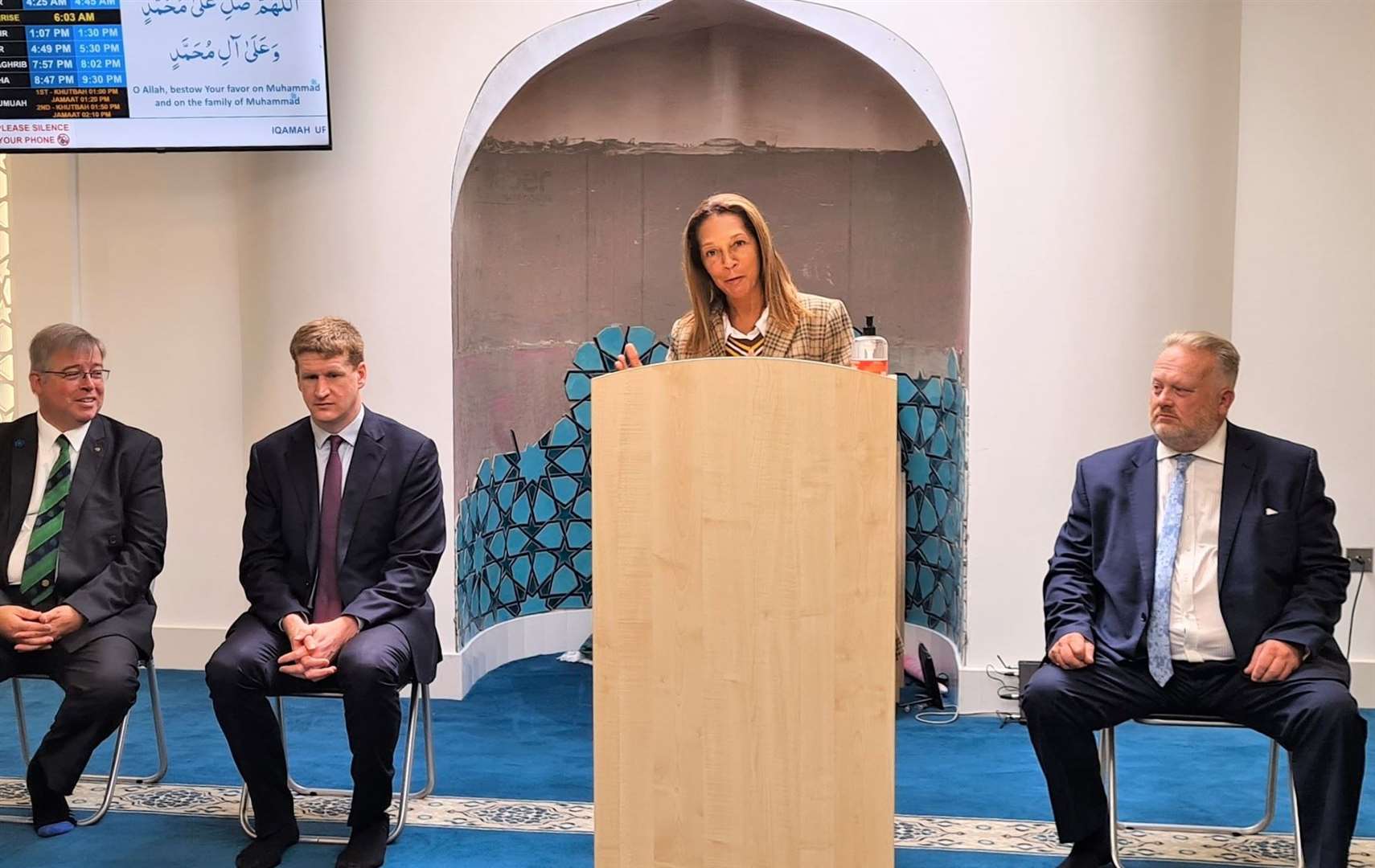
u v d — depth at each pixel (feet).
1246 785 11.82
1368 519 14.25
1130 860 9.95
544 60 15.48
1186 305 14.19
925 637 16.08
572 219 17.04
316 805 11.27
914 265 15.92
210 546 16.02
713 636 7.26
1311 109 13.98
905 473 16.33
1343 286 14.10
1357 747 8.59
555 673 16.56
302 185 15.15
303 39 14.29
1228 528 9.53
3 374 16.24
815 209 16.55
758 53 16.51
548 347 17.26
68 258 15.78
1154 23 14.02
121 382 15.94
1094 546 10.02
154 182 15.70
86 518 11.10
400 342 15.10
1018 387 14.33
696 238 11.61
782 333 11.77
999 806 11.27
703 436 7.20
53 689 15.10
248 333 15.49
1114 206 14.16
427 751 11.35
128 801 11.30
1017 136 14.19
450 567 15.12
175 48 14.39
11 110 14.53
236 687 9.78
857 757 7.22
